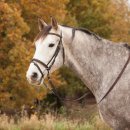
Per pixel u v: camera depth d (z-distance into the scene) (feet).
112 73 27.96
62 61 27.86
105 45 28.32
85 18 92.22
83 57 28.12
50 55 27.37
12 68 64.95
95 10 92.02
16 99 67.05
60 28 27.91
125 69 27.84
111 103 27.73
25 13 71.72
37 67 27.17
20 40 65.51
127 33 96.99
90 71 28.19
